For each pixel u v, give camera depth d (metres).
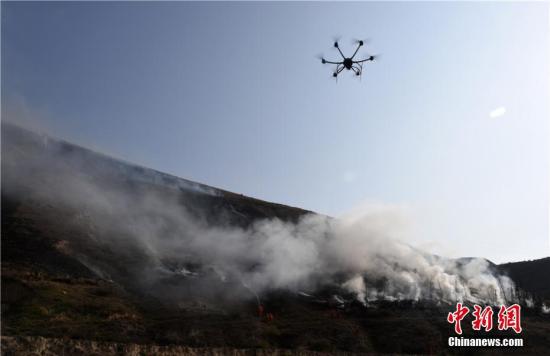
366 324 53.59
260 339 44.12
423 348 46.91
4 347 31.64
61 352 33.25
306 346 44.28
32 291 44.53
